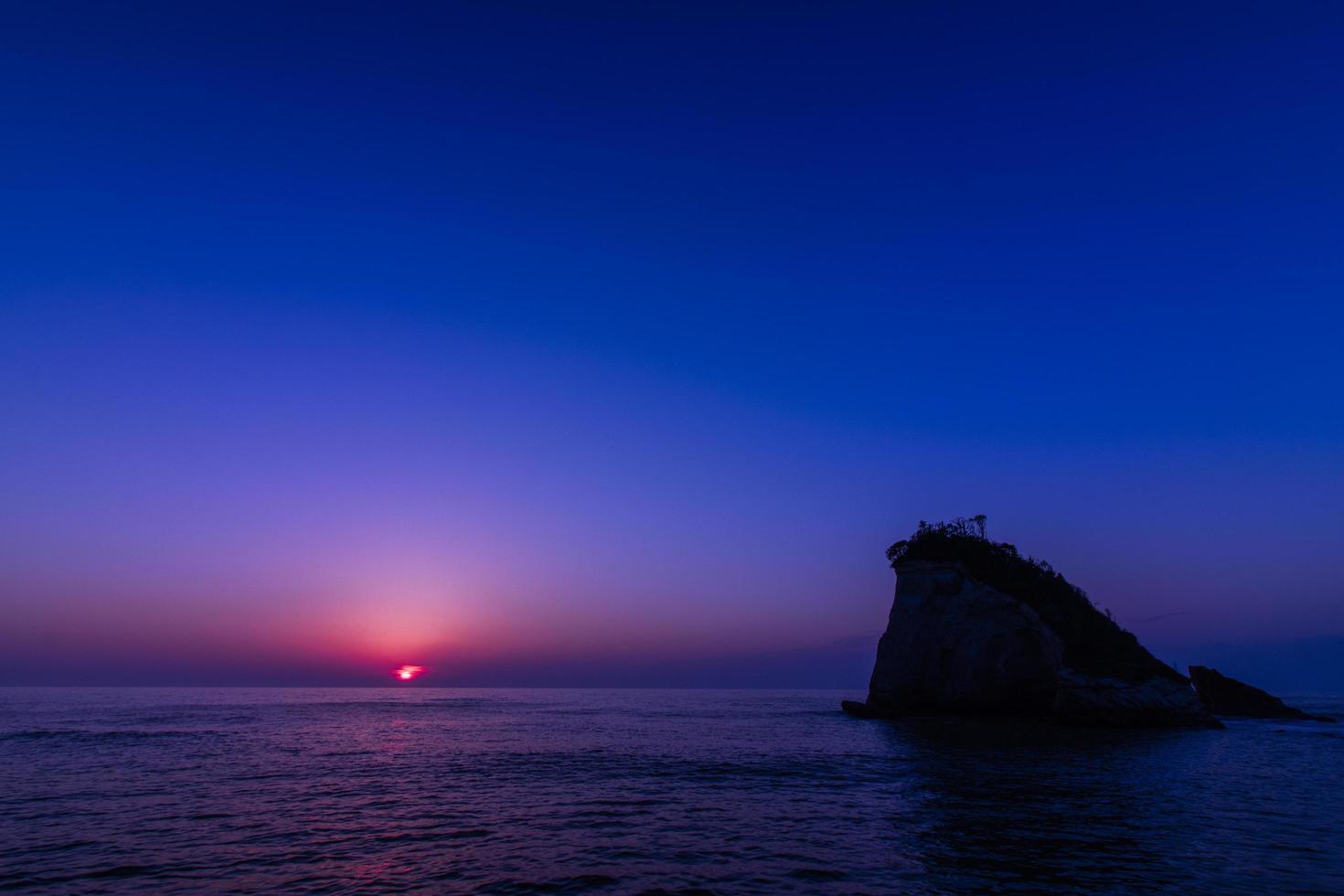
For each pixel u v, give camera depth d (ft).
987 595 226.99
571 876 61.26
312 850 69.36
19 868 63.00
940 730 194.70
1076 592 255.91
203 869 63.16
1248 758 134.51
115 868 63.16
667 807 90.79
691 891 57.16
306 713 302.25
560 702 465.88
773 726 228.02
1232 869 62.44
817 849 69.62
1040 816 83.82
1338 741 165.58
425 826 80.28
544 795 99.81
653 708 379.55
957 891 56.95
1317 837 73.97
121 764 129.49
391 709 353.10
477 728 226.99
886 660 243.60
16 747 156.76
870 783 108.68
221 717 270.26
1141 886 57.93
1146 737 173.58
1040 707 217.56
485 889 57.93
